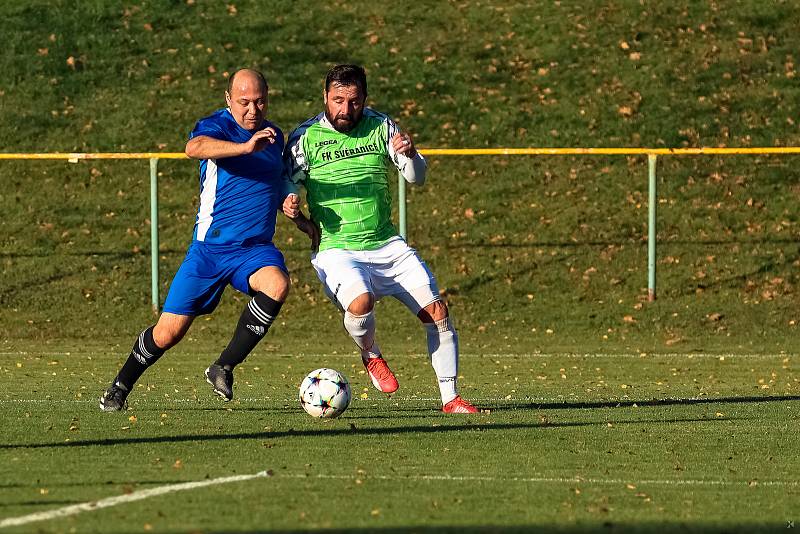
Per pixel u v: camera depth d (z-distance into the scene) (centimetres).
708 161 7519
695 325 5994
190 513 1853
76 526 1739
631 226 6906
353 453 2531
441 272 6544
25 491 2031
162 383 4166
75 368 4688
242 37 8925
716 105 8025
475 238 6850
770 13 9031
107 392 3048
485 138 7762
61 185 7444
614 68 8425
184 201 7306
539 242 6794
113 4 9231
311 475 2238
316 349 5397
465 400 3688
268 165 2950
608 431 2930
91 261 6700
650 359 5041
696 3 9156
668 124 7825
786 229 6850
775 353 5275
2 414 3145
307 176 3108
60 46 8738
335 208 3114
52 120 7975
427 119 7962
